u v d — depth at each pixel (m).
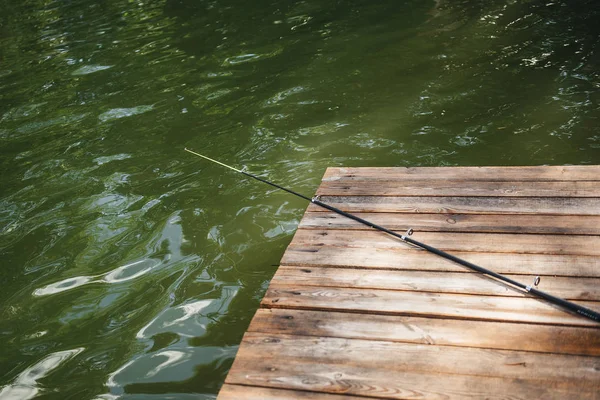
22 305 3.22
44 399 2.61
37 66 7.09
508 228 2.95
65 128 5.37
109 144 4.96
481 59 5.72
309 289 2.67
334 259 2.86
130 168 4.54
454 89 5.20
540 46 5.84
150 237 3.69
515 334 2.28
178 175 4.36
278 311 2.55
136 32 7.84
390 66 5.82
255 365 2.27
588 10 6.58
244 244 3.53
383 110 4.98
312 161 4.34
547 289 2.50
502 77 5.30
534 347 2.20
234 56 6.58
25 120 5.64
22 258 3.63
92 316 3.08
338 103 5.21
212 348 2.79
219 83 5.93
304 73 5.91
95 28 8.27
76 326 3.03
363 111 5.00
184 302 3.11
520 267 2.66
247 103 5.41
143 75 6.38
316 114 5.05
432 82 5.38
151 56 6.91
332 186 3.55
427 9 7.30
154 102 5.68
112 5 9.29
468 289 2.55
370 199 3.36
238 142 4.73
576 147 4.12
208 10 8.40
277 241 3.53
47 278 3.42
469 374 2.12
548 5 6.91
